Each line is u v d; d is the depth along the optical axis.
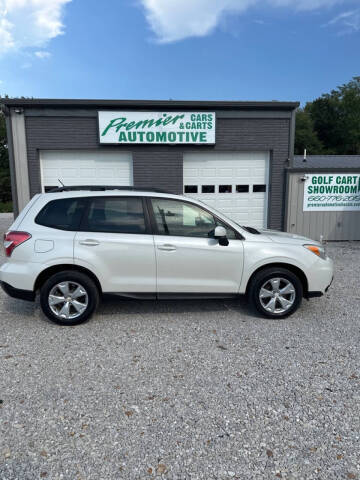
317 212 10.28
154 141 10.06
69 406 2.71
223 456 2.23
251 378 3.11
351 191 10.20
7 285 4.11
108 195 4.30
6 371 3.21
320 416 2.61
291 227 10.32
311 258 4.41
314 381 3.06
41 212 4.21
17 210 10.05
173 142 10.12
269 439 2.38
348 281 6.18
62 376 3.13
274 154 10.48
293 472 2.10
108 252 4.12
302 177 10.12
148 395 2.86
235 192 10.73
